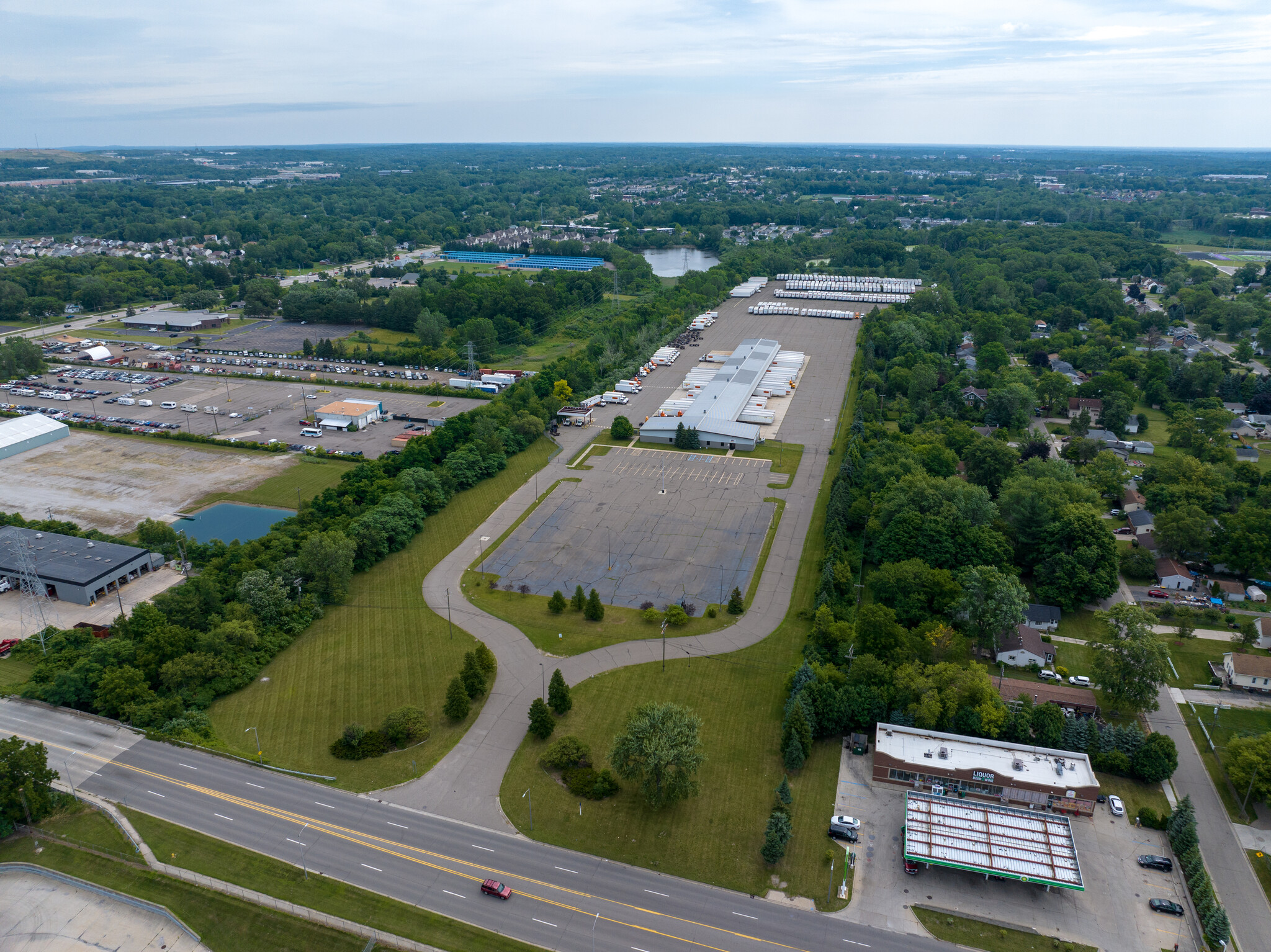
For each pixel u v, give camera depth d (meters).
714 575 155.75
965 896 90.31
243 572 143.25
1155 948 84.00
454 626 140.38
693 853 95.31
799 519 178.25
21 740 110.31
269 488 196.88
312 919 87.12
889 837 97.94
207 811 100.50
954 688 113.00
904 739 109.25
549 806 102.00
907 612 133.75
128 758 108.88
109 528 174.62
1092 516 147.38
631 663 129.62
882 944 84.44
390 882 91.19
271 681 125.88
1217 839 97.69
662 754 96.94
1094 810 101.38
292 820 99.38
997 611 125.69
